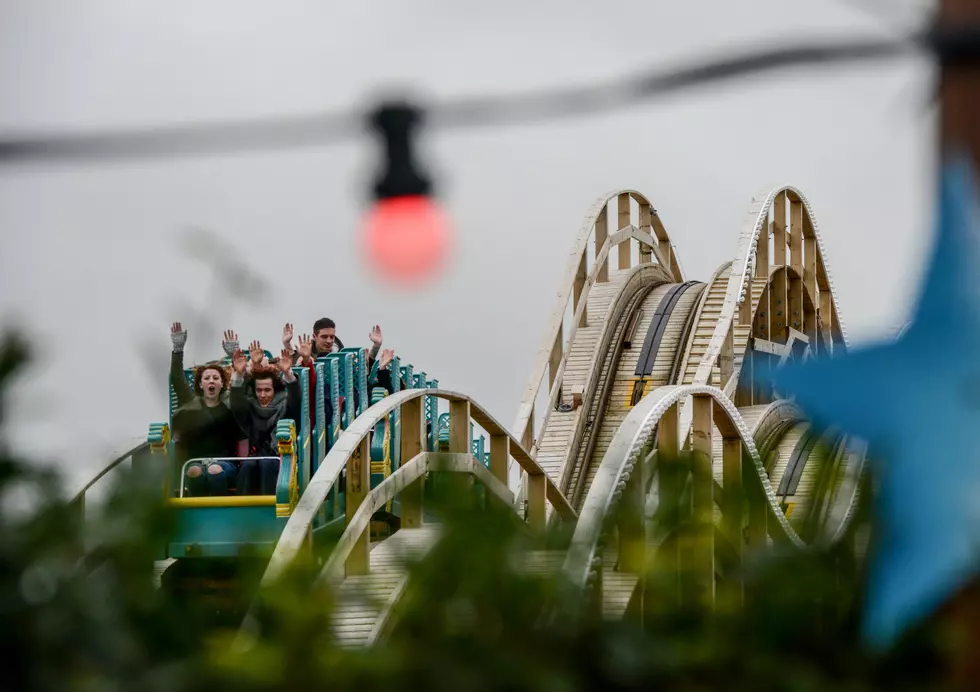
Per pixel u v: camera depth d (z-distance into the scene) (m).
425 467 28.45
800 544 9.16
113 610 8.66
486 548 8.76
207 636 9.24
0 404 8.60
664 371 57.31
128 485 9.05
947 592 7.61
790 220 63.94
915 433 7.76
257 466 30.67
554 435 53.34
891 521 7.79
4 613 8.34
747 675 8.62
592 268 58.44
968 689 8.11
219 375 31.23
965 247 7.70
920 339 7.80
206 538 29.22
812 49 6.97
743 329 56.91
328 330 38.47
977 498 7.63
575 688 8.65
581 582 9.27
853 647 8.64
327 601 9.27
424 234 8.49
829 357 7.95
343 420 35.47
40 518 8.70
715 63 7.16
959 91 7.49
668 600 9.25
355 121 8.39
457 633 8.76
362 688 8.50
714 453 46.12
